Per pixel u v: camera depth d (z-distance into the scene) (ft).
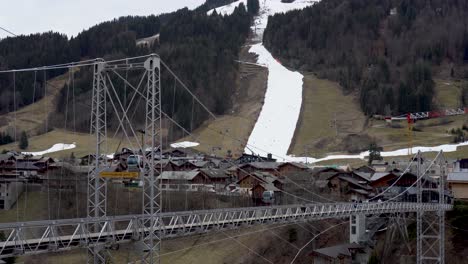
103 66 160.56
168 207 286.05
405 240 252.01
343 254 229.25
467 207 259.80
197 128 632.38
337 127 647.97
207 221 178.50
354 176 348.79
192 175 342.03
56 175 314.55
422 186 312.09
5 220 285.43
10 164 366.43
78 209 288.10
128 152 391.65
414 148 536.01
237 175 370.32
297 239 261.85
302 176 334.65
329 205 222.07
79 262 224.33
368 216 255.09
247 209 187.42
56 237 123.13
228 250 259.80
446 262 244.63
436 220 257.34
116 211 275.18
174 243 262.47
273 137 621.31
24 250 117.70
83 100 623.36
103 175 164.45
